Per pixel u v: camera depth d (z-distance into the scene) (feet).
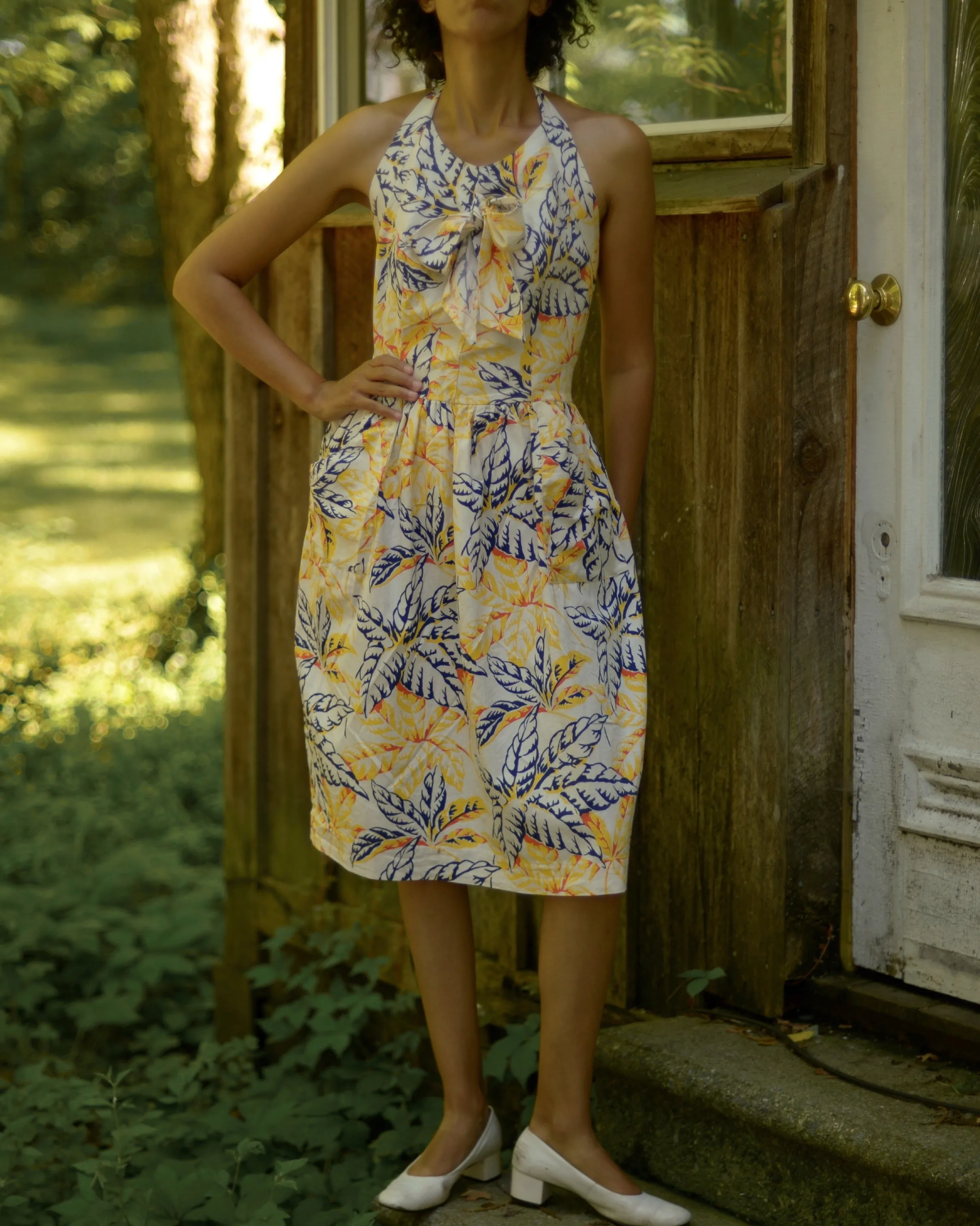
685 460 8.89
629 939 9.41
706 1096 7.86
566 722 7.11
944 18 8.06
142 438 46.80
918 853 8.48
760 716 8.59
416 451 7.14
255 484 11.66
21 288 72.43
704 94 9.28
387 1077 10.31
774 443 8.35
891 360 8.40
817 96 8.30
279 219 7.53
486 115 7.18
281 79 17.94
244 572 11.84
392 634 7.18
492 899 10.23
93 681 21.81
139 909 14.70
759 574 8.52
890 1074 7.99
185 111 18.70
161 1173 8.82
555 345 7.20
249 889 12.12
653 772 9.23
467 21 6.92
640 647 7.39
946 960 8.38
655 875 9.29
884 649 8.57
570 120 7.23
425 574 7.18
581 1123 7.47
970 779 8.20
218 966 12.37
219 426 20.29
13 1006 12.68
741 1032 8.57
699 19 9.23
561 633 7.11
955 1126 7.29
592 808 7.10
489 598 7.14
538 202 6.99
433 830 7.36
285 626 11.69
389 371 7.17
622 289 7.50
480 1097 7.86
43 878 15.16
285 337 11.16
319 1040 10.36
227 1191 8.70
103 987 13.29
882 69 8.27
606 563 7.34
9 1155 9.45
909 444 8.32
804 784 8.65
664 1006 9.31
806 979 8.77
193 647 23.34
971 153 8.09
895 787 8.56
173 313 20.03
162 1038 12.50
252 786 12.00
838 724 8.75
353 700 7.29
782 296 8.20
